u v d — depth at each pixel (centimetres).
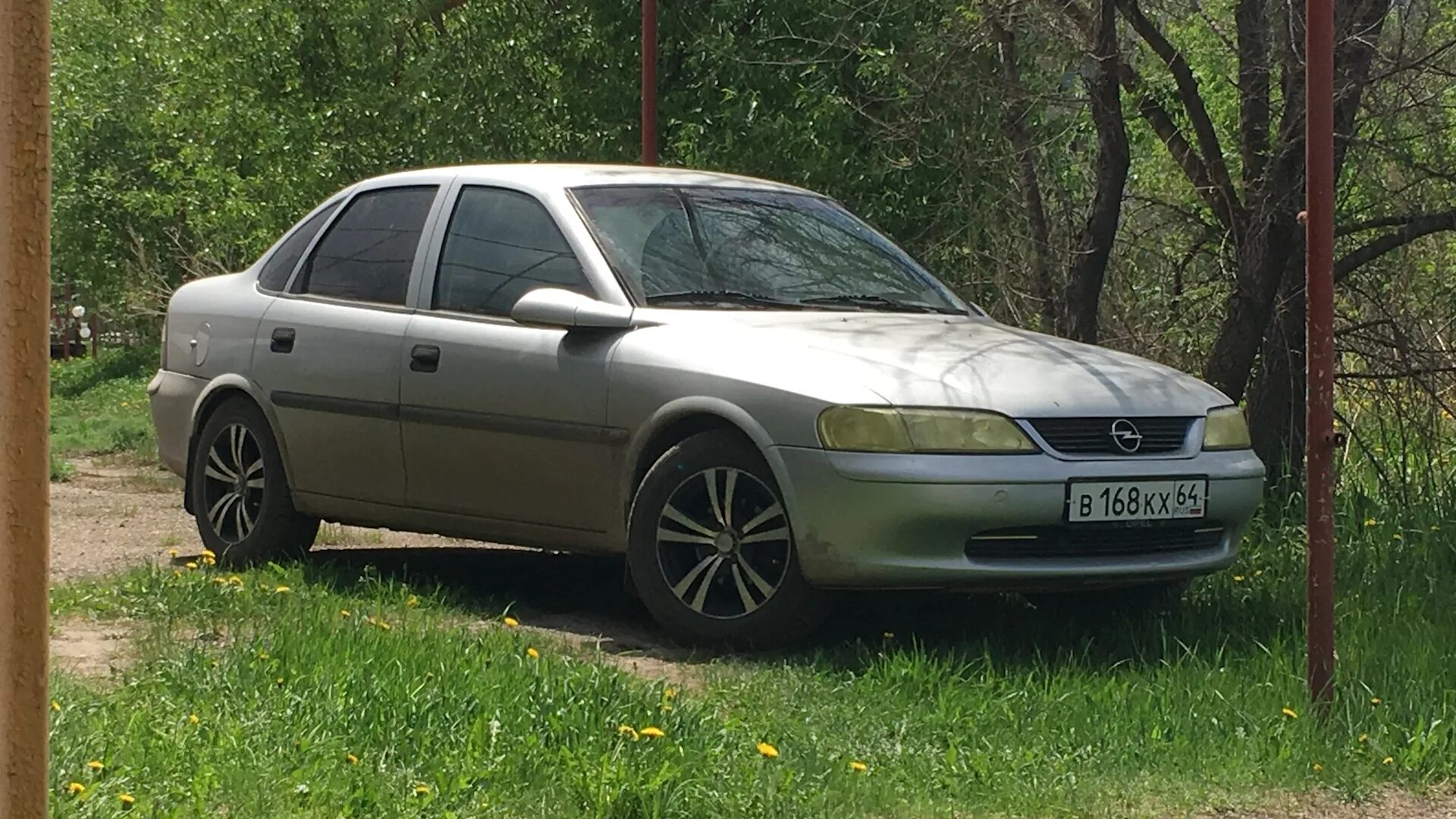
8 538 275
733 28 1476
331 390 789
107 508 1176
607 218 741
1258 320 1009
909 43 1220
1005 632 699
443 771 454
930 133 1141
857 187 1349
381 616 669
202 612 683
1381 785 513
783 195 809
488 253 759
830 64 1370
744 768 471
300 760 462
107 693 533
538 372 713
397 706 504
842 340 671
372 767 461
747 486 658
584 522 706
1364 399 1086
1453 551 859
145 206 3216
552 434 707
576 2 1555
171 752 460
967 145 1099
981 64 1077
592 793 439
